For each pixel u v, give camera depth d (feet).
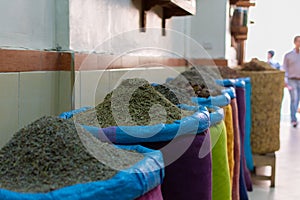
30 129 3.86
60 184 3.17
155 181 3.58
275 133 13.92
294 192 12.59
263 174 14.78
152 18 11.67
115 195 3.16
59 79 6.49
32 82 5.68
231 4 19.49
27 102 5.56
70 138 3.74
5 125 5.04
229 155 8.17
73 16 6.61
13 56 5.18
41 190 3.08
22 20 5.54
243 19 20.66
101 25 7.79
